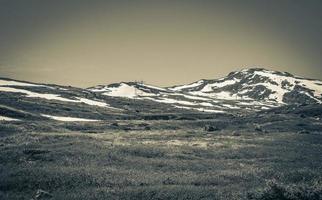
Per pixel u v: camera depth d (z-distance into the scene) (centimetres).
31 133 7062
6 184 3008
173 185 2981
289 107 16350
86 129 9544
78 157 4425
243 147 6138
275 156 5219
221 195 2525
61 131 8488
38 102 15225
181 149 5619
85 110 15262
